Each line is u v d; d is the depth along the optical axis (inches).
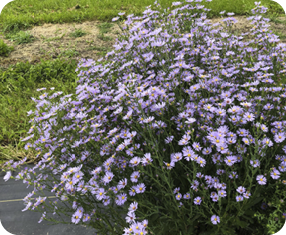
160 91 91.7
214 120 92.4
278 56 118.5
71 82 196.9
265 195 80.3
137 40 132.6
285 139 83.3
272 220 71.2
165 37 122.2
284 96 92.4
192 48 122.4
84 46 261.4
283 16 307.4
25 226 101.2
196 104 93.2
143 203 76.7
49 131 102.0
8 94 190.2
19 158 137.3
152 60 123.3
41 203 87.0
